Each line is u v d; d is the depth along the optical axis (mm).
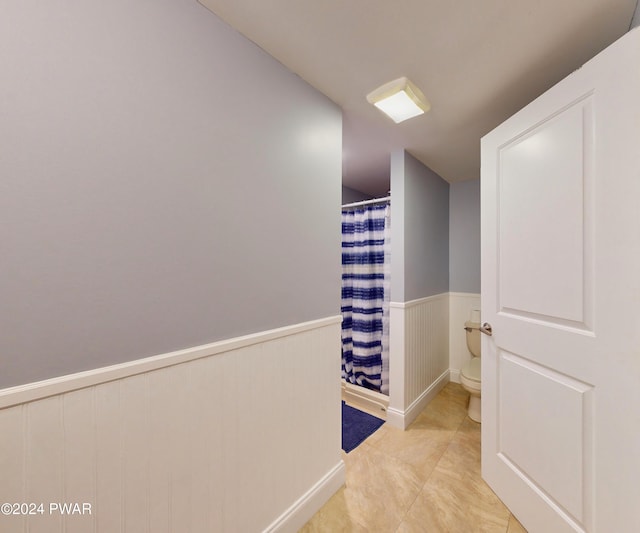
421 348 2277
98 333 688
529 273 1169
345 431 1925
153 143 777
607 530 864
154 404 780
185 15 843
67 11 639
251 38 1015
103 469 692
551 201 1066
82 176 661
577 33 996
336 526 1198
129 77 732
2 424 567
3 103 564
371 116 1557
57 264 631
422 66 1166
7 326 575
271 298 1108
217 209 928
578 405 962
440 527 1192
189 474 853
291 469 1175
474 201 2723
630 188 806
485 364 1443
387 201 2250
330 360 1386
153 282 783
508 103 1448
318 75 1216
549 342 1073
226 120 950
